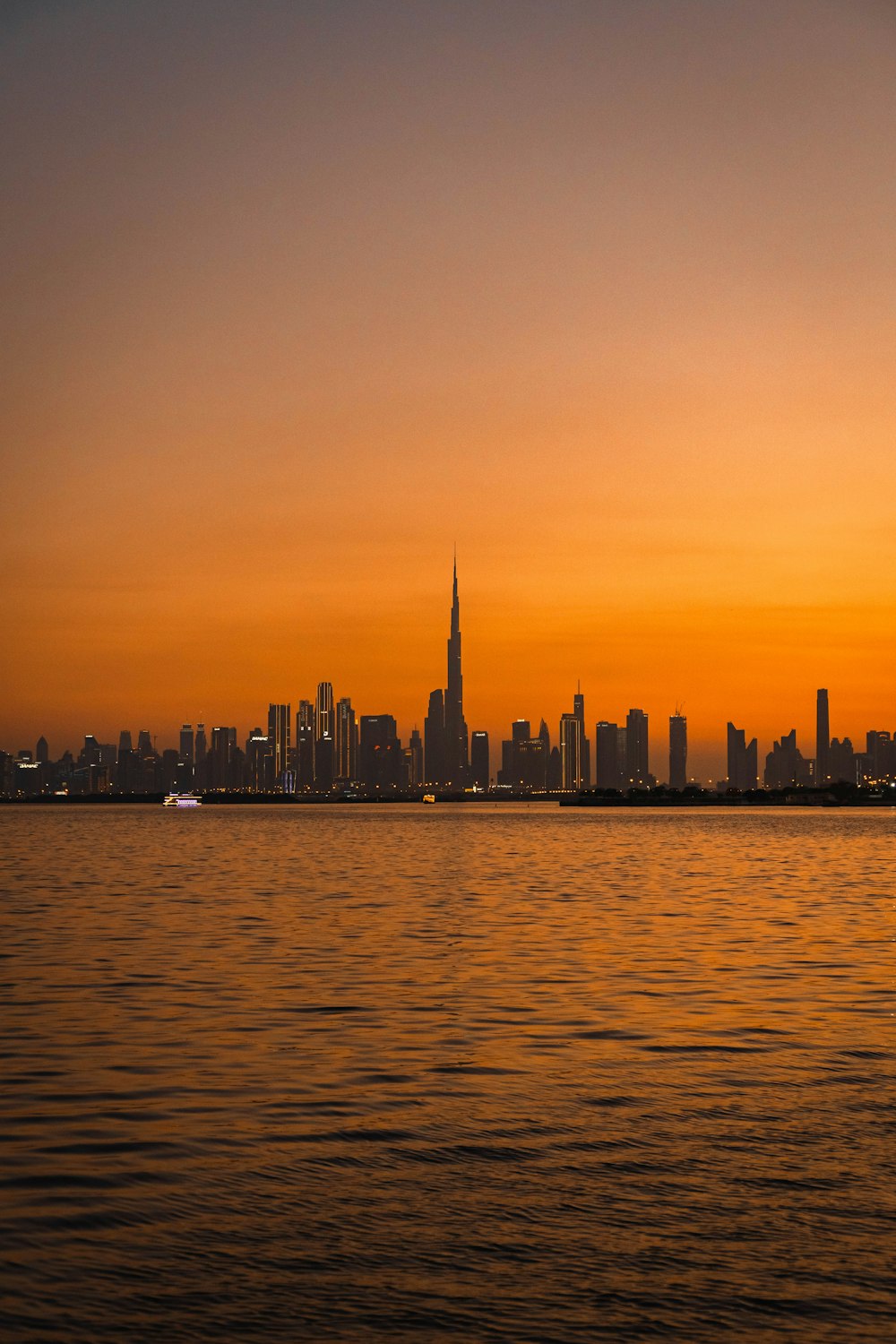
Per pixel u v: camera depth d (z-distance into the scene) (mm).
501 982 41656
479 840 198250
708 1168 20344
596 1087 26172
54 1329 14289
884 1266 16141
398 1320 14617
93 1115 23781
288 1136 22281
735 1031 32562
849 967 45531
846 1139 22109
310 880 98562
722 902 76375
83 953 49688
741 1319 14656
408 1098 25141
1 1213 17984
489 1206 18500
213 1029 32969
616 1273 15945
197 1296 15234
